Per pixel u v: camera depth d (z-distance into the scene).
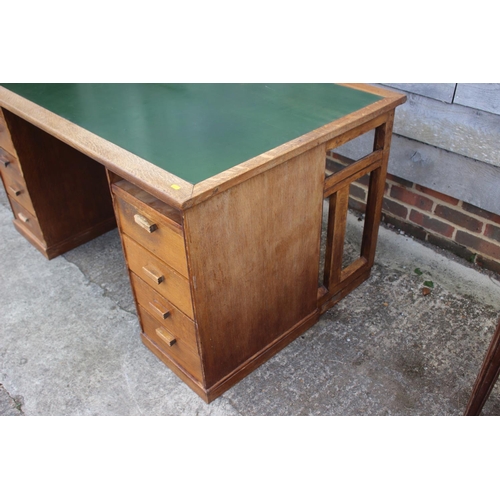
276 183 1.82
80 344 2.39
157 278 1.88
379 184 2.37
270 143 1.82
